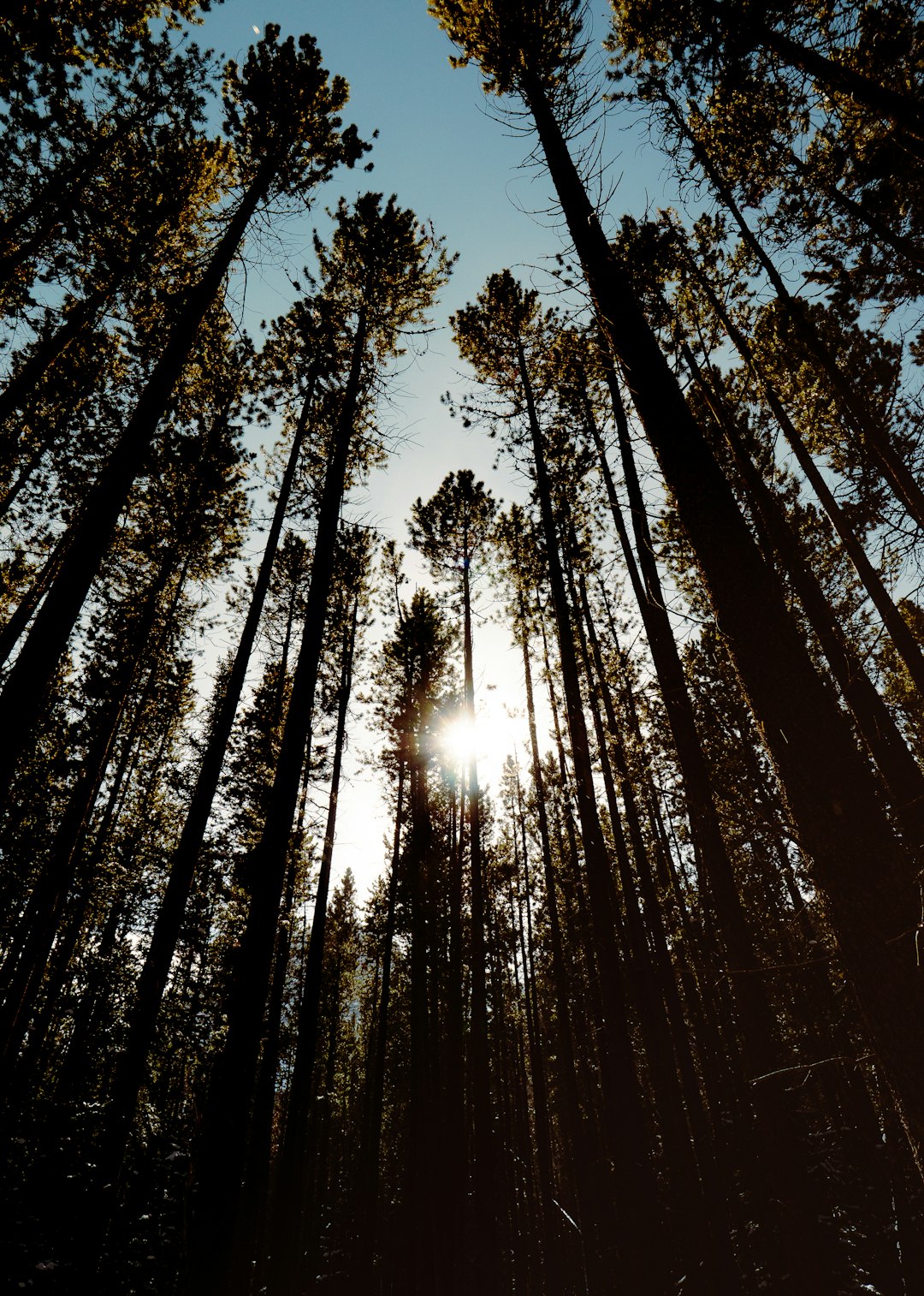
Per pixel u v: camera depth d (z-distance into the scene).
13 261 9.16
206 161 9.86
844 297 10.05
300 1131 11.69
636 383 4.06
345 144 9.97
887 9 6.15
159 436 12.80
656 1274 5.40
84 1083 11.55
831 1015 9.06
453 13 6.92
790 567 8.42
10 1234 6.65
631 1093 6.14
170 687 16.44
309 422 12.07
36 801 11.93
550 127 5.67
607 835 14.72
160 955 8.45
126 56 8.41
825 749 2.84
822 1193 5.48
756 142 8.61
